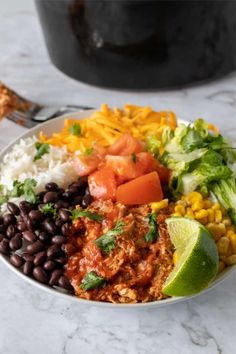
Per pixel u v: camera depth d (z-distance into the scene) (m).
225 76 1.07
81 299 0.66
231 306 0.70
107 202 0.73
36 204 0.73
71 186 0.75
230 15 0.96
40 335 0.68
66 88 1.04
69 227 0.70
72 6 0.92
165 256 0.68
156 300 0.66
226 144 0.78
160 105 1.00
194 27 0.94
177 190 0.76
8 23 1.22
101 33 0.94
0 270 0.74
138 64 0.97
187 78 1.01
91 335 0.68
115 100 1.01
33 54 1.13
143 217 0.71
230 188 0.75
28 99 1.01
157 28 0.92
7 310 0.70
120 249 0.68
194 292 0.65
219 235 0.71
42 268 0.68
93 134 0.83
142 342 0.67
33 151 0.82
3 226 0.72
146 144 0.81
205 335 0.68
